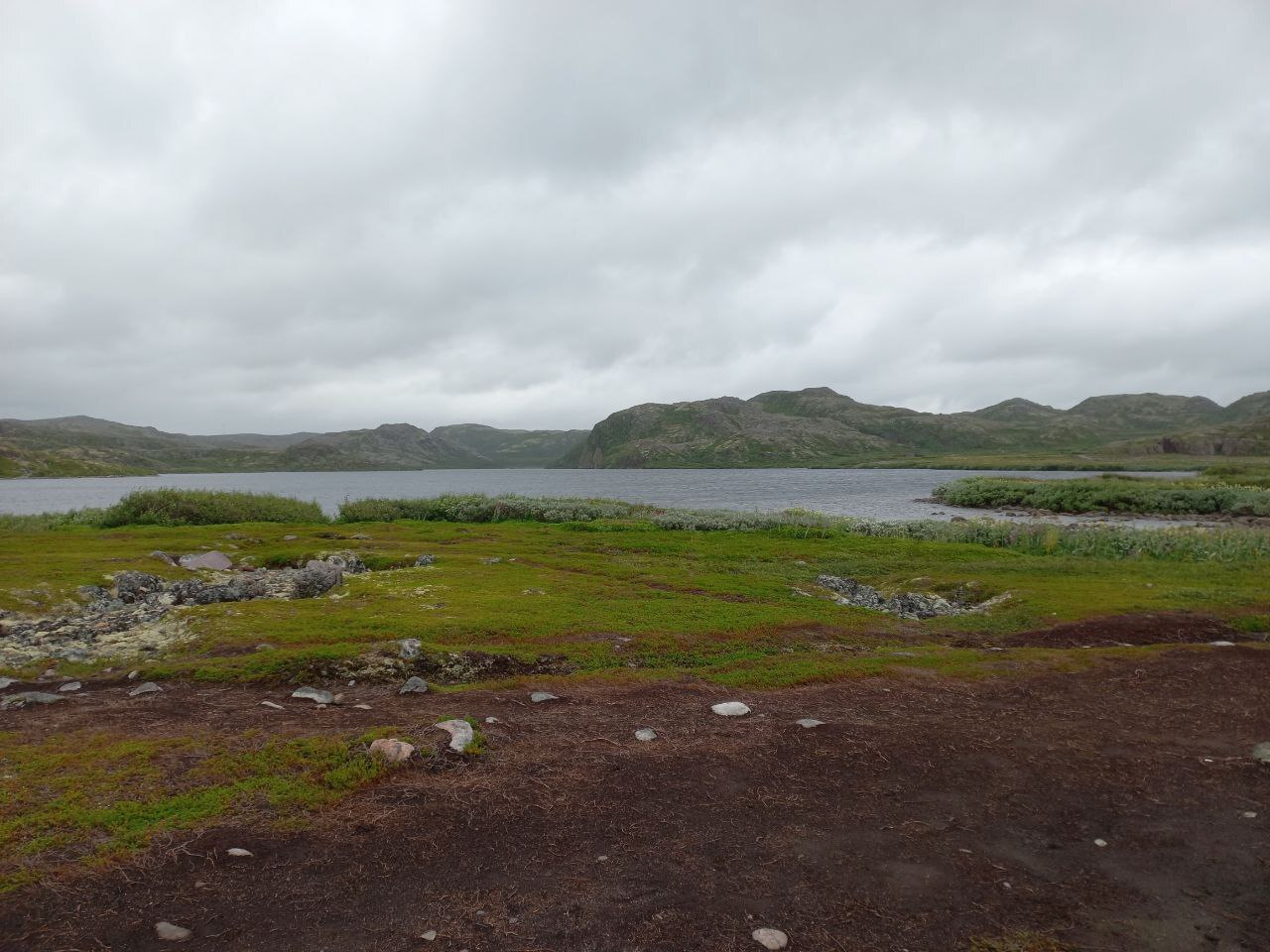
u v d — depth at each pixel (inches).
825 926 199.2
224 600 757.3
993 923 201.3
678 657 562.9
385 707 408.2
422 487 6520.7
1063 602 779.4
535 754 331.0
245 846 237.9
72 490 5920.3
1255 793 289.9
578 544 1326.3
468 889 216.2
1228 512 2541.8
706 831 256.4
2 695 429.7
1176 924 201.2
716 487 5211.6
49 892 206.5
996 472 7775.6
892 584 988.6
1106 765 322.0
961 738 357.7
